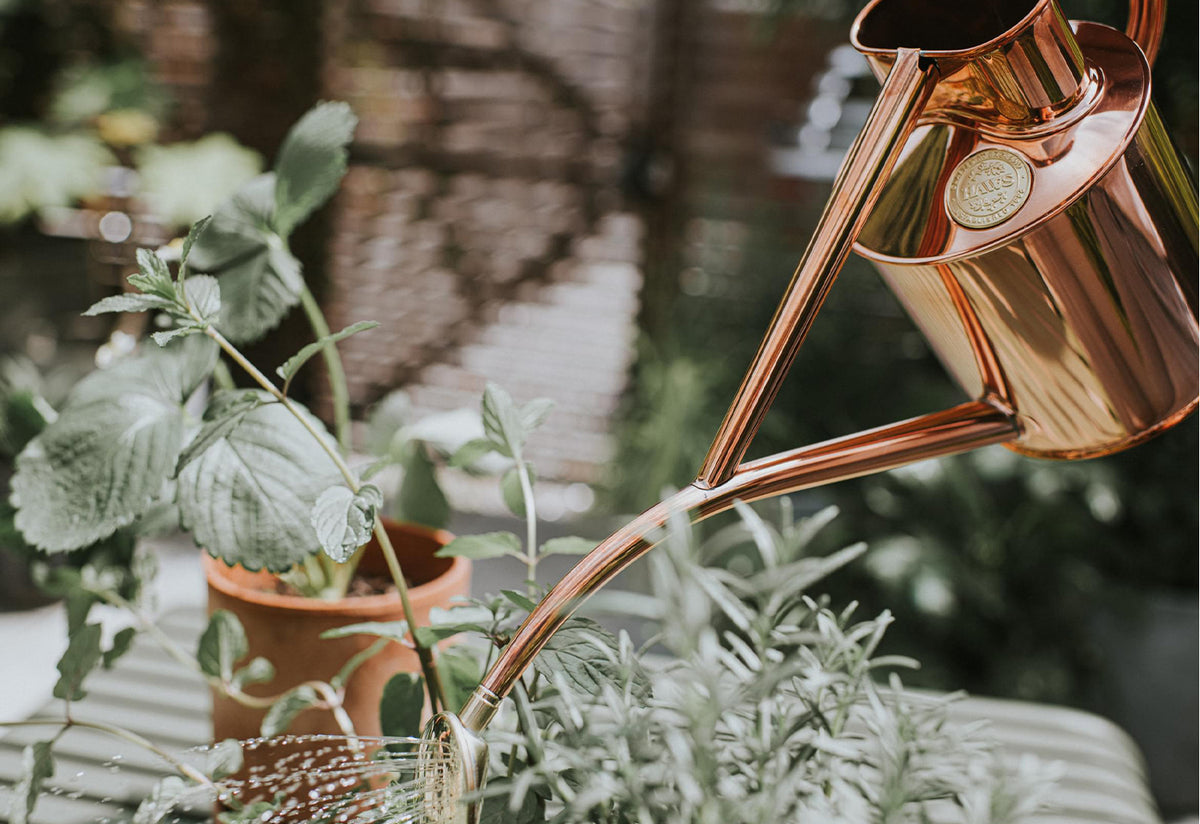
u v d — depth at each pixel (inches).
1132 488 98.6
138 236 121.1
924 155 26.0
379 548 34.2
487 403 29.4
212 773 28.2
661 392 118.1
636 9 133.0
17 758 34.1
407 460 35.8
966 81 25.1
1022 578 95.9
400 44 139.0
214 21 139.0
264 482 28.0
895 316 108.9
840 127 129.0
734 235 133.0
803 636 26.3
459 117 141.4
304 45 139.2
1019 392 26.5
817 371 104.5
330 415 150.7
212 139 133.3
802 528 27.9
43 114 141.6
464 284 147.7
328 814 27.4
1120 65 25.9
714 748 24.1
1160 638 93.8
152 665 39.9
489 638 27.5
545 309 147.5
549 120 139.5
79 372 107.0
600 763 24.5
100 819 31.7
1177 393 26.1
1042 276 25.0
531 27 136.2
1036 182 25.0
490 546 28.8
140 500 28.3
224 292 31.4
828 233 24.4
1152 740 92.5
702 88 133.3
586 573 24.8
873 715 26.1
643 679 25.7
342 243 147.1
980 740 28.0
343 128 31.7
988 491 97.6
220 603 31.0
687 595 24.2
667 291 140.2
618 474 124.3
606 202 140.8
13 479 28.4
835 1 115.4
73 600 32.2
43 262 123.6
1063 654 94.4
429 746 25.1
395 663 30.6
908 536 94.8
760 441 101.6
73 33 140.4
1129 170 24.9
